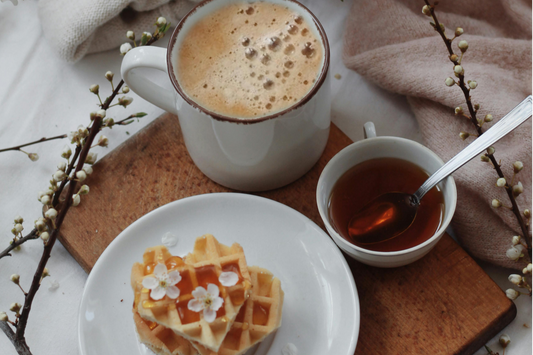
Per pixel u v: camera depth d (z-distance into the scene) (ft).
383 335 1.44
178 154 1.64
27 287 1.60
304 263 1.46
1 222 1.68
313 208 1.58
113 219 1.58
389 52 1.68
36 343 1.54
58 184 1.67
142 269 1.38
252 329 1.33
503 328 1.49
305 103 1.37
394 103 1.76
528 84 1.62
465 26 1.76
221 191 1.60
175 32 1.45
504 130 1.36
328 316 1.42
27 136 1.78
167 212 1.50
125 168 1.63
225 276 1.31
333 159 1.45
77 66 1.85
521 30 1.74
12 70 1.85
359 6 1.77
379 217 1.49
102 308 1.43
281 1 1.48
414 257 1.38
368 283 1.49
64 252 1.62
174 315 1.29
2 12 1.91
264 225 1.50
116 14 1.74
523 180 1.51
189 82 1.43
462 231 1.57
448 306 1.45
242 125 1.36
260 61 1.44
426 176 1.47
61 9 1.77
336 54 1.83
